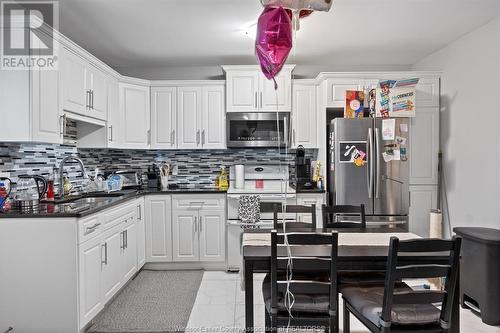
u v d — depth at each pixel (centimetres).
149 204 354
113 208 265
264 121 375
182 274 345
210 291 299
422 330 154
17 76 204
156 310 261
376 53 364
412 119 351
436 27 293
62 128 239
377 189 326
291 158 408
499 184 275
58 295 206
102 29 293
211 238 356
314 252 179
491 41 281
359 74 357
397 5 252
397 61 396
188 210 356
